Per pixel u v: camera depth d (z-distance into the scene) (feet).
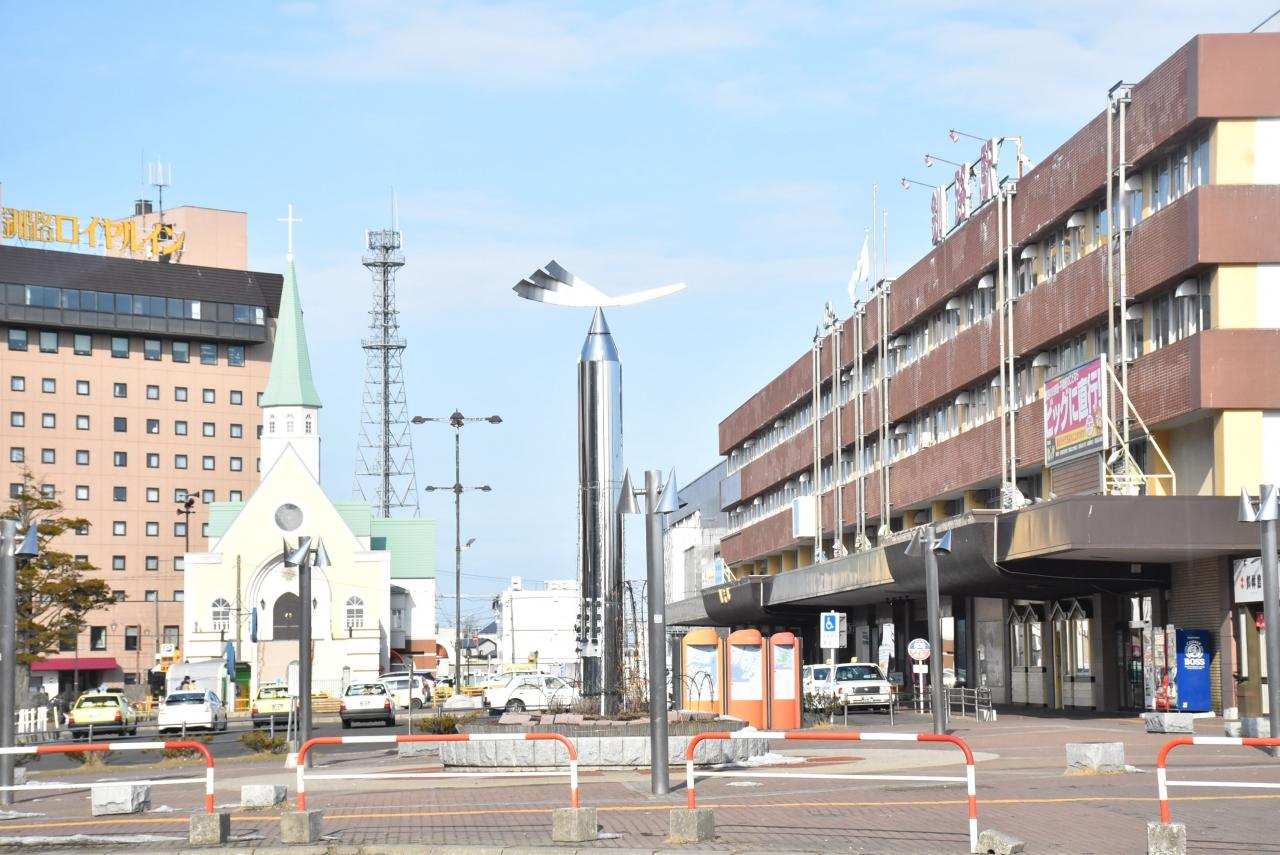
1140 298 146.00
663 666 72.90
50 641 252.83
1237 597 132.77
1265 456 131.95
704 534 377.50
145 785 73.46
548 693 204.13
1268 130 132.77
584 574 100.37
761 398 306.76
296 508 406.00
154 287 469.98
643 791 75.77
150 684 431.02
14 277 451.94
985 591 167.32
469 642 481.05
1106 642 162.50
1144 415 142.72
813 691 176.86
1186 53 134.82
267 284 488.85
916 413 215.31
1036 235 170.91
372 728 198.90
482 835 58.39
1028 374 175.94
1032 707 180.34
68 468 460.55
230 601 399.85
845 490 244.83
